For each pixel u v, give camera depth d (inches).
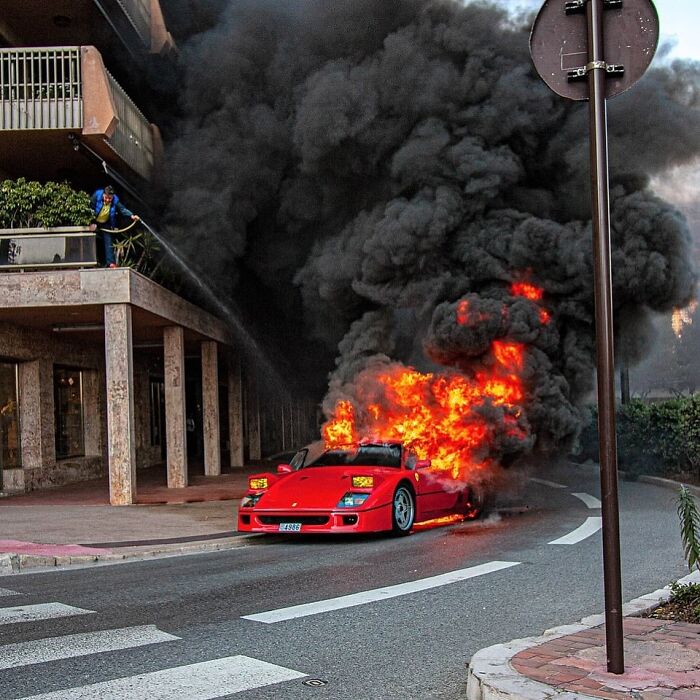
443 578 277.9
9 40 681.6
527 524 423.5
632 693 142.7
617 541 153.7
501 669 157.8
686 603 212.1
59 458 705.6
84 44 723.4
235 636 204.1
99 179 698.2
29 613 229.3
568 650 171.3
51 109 569.3
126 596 253.3
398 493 383.6
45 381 658.2
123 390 522.0
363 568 300.5
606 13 156.7
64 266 522.3
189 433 1139.3
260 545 374.6
